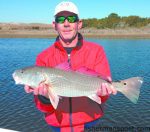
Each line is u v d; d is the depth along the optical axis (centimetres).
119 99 365
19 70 97
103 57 106
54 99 94
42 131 270
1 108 334
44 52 108
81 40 106
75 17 104
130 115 310
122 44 1328
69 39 105
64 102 103
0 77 521
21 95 390
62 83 96
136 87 94
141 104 346
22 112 321
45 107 102
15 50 1034
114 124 285
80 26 109
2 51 998
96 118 105
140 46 1223
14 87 438
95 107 104
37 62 109
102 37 1834
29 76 95
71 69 101
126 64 704
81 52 105
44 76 95
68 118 103
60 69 97
